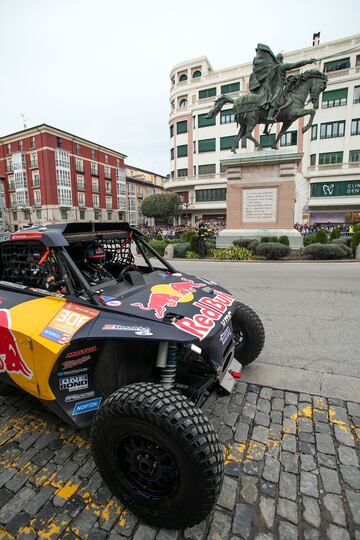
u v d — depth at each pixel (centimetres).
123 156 5884
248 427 262
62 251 243
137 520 185
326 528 178
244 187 1519
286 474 215
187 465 158
